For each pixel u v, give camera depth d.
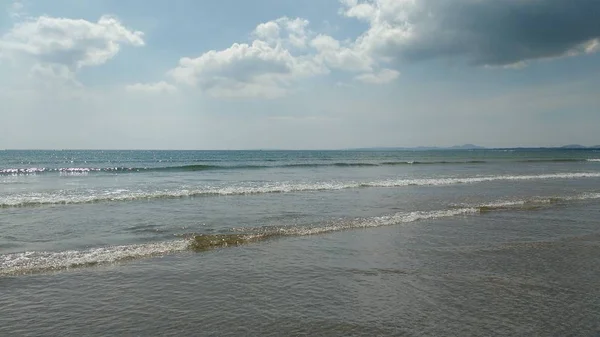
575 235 11.52
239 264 8.51
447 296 6.80
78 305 6.23
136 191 21.59
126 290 6.89
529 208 16.33
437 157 97.94
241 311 6.11
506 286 7.30
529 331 5.52
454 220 13.69
